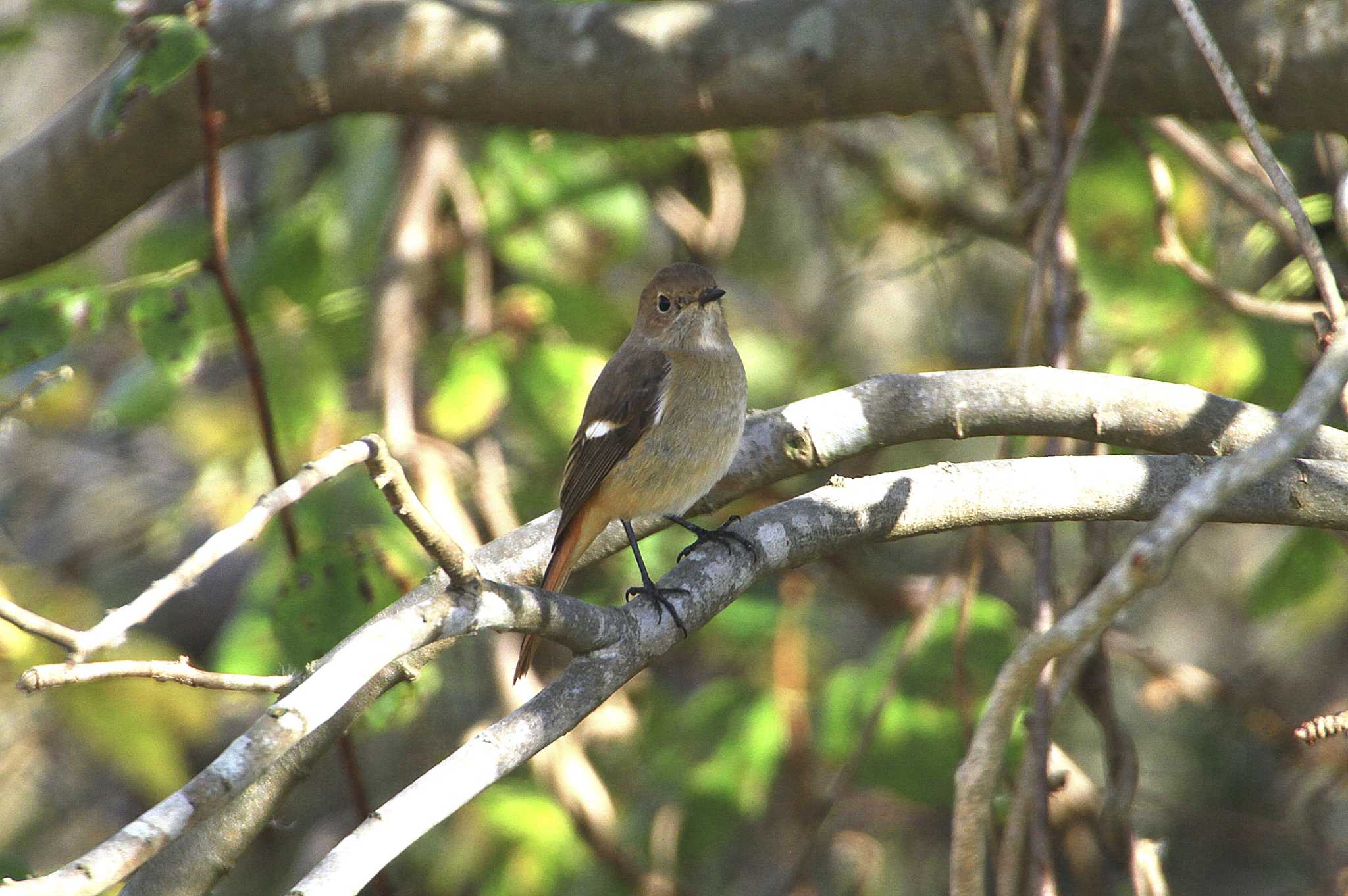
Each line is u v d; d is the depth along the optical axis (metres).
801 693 11.13
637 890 11.21
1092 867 10.53
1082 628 5.02
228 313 11.53
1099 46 8.74
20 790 12.80
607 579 12.45
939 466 7.02
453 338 11.91
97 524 14.55
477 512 12.56
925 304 15.67
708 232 13.66
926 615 9.62
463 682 12.89
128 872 4.39
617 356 8.95
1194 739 13.87
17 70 16.72
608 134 9.62
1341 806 13.14
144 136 9.59
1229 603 15.23
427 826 5.38
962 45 8.82
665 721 12.27
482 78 9.43
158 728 10.20
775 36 9.06
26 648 9.60
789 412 7.75
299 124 9.77
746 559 6.75
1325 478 6.53
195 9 7.89
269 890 13.58
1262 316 9.80
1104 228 11.70
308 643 7.66
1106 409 7.18
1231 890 13.20
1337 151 11.26
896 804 12.88
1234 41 8.15
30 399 6.71
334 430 10.94
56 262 10.70
